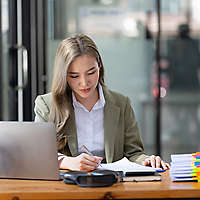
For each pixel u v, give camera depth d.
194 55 4.67
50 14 4.53
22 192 1.99
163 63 4.67
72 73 2.60
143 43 4.64
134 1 4.62
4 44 4.11
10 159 2.27
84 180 2.07
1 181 2.23
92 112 2.86
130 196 2.00
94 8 4.59
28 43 4.35
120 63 4.63
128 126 2.95
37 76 4.43
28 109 4.33
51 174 2.22
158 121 4.69
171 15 4.66
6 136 2.26
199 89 4.69
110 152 2.81
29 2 4.36
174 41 4.66
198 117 4.70
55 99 2.77
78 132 2.84
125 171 2.26
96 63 2.64
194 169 2.20
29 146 2.23
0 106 4.05
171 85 4.68
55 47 4.52
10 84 4.17
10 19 4.20
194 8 4.66
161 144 4.70
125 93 4.66
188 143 4.70
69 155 2.80
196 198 2.03
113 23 4.62
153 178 2.20
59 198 1.98
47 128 2.21
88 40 2.69
